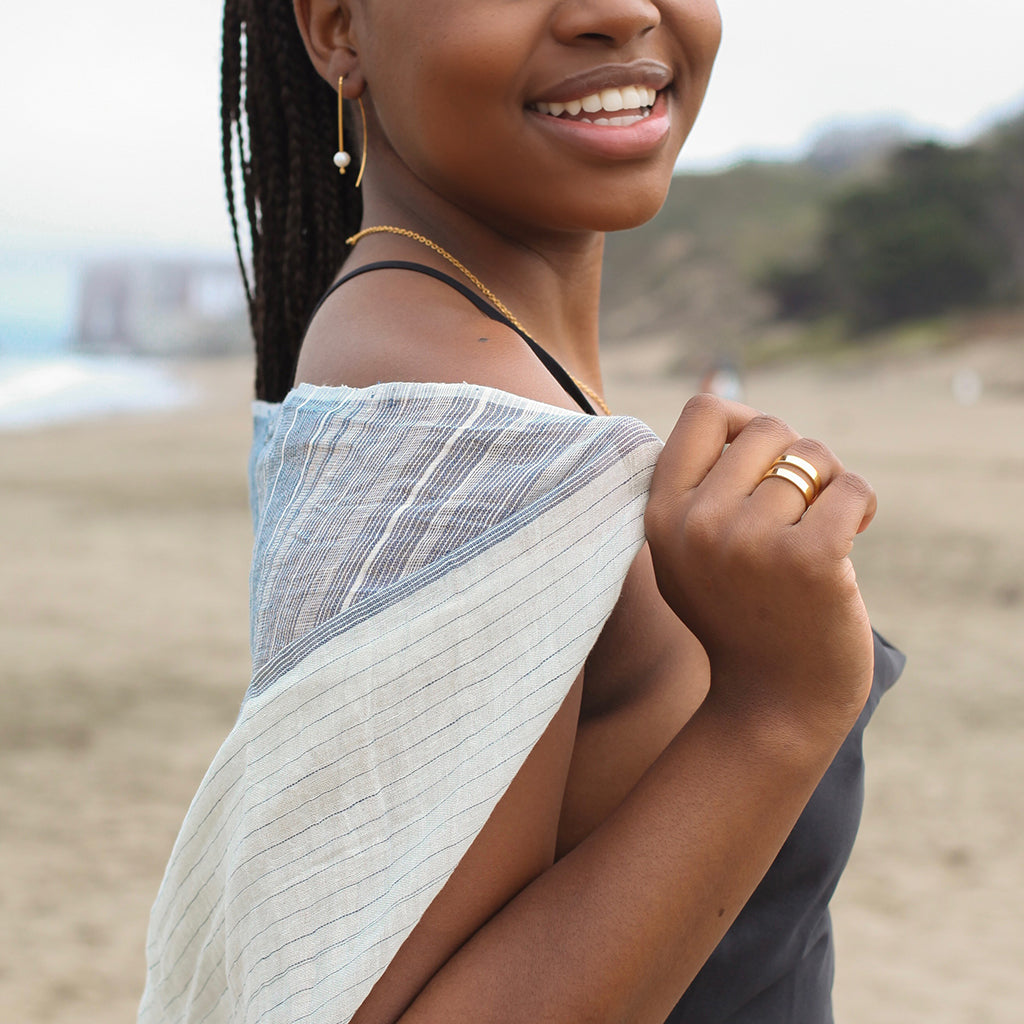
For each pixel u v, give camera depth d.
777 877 1.10
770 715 0.86
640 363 76.12
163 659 8.34
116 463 21.50
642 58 1.01
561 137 1.00
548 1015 0.79
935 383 48.59
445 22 0.97
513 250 1.17
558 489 0.84
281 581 0.88
